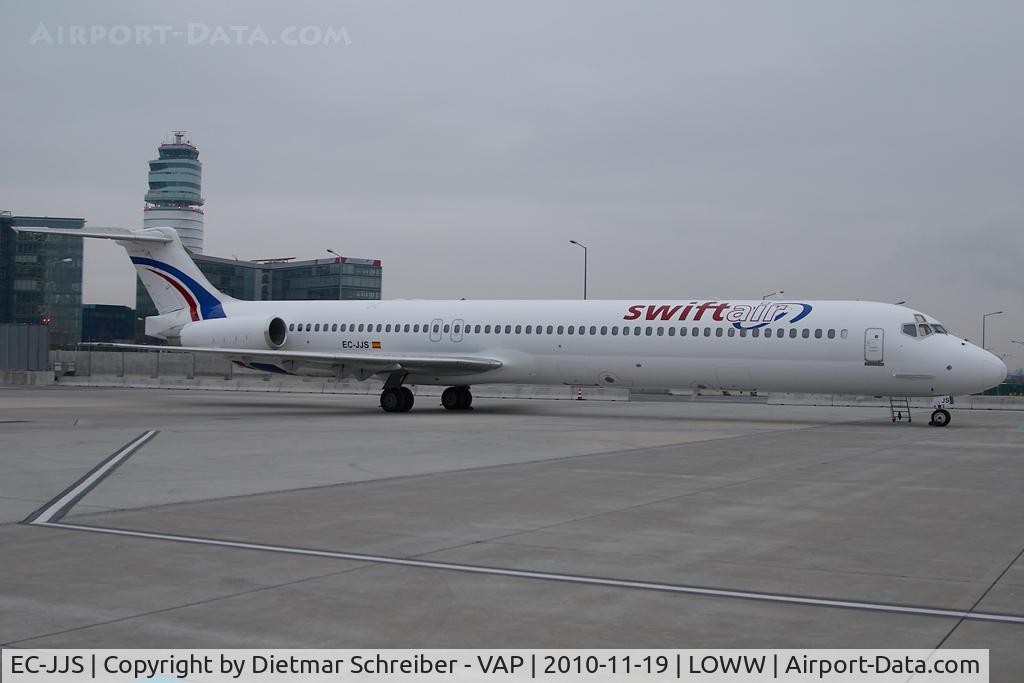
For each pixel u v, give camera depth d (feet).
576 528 33.58
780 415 110.32
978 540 31.78
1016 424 95.14
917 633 21.20
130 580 25.40
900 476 49.42
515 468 52.26
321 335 115.03
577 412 111.45
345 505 38.63
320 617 22.03
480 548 29.99
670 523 34.71
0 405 117.91
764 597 24.12
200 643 20.21
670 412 114.42
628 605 23.29
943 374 87.76
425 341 108.99
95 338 507.71
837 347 90.53
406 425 86.17
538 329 103.30
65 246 453.99
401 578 25.84
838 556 29.09
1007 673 18.63
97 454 57.88
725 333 94.58
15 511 36.65
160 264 124.57
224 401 133.18
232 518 35.35
